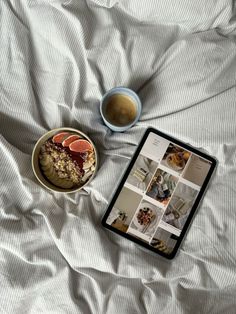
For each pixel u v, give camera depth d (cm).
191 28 60
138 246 57
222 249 56
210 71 59
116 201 58
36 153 59
